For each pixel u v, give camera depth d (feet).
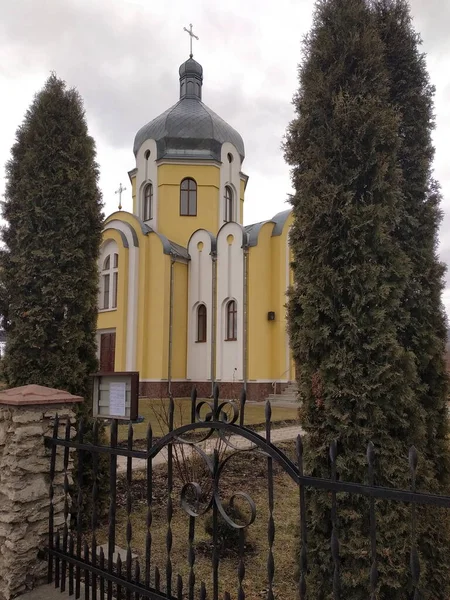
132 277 64.95
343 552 9.53
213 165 71.56
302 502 7.48
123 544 14.78
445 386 11.58
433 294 11.93
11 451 11.94
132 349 63.72
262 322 59.67
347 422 9.87
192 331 65.10
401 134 12.50
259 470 23.82
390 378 9.86
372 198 10.76
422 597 9.62
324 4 11.93
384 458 9.73
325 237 10.73
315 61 11.79
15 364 16.06
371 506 6.69
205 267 65.16
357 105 10.96
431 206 12.28
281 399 56.44
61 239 16.57
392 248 10.60
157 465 23.73
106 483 16.55
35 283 16.38
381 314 10.06
